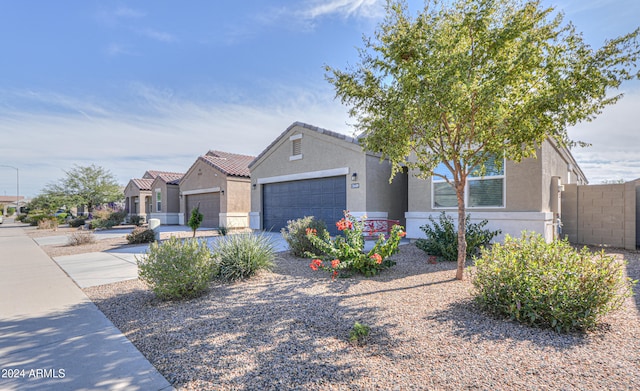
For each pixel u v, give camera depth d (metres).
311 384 2.79
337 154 14.07
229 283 6.40
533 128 5.27
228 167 22.38
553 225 10.19
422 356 3.23
